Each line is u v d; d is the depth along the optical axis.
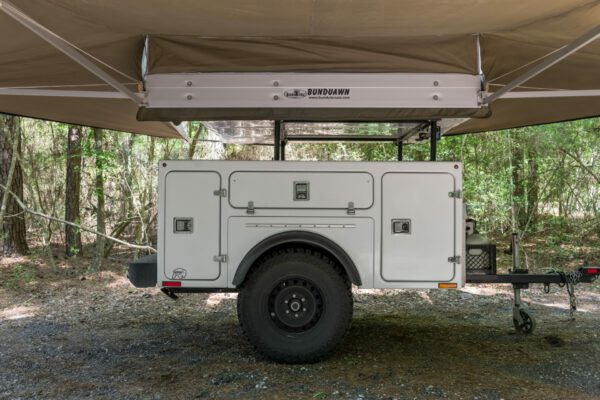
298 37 4.51
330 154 10.41
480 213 9.75
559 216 10.99
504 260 9.11
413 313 6.15
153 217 10.50
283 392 3.67
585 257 9.49
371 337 5.09
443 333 5.24
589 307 6.41
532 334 5.18
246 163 4.27
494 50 4.86
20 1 3.53
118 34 4.37
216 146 11.57
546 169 10.05
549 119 7.48
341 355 4.52
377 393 3.64
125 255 10.78
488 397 3.56
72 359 4.48
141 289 7.75
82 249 10.98
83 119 7.35
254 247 4.23
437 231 4.26
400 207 4.26
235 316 6.05
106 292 7.61
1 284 8.04
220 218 4.27
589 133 9.24
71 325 5.71
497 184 9.38
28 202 11.44
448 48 4.66
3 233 9.97
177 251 4.27
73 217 10.25
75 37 4.30
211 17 3.87
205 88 4.82
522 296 7.06
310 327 4.23
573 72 5.36
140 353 4.64
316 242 4.21
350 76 4.84
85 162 10.51
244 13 3.77
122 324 5.73
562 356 4.46
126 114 7.02
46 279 8.45
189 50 4.67
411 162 4.27
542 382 3.85
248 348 4.76
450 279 4.26
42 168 11.51
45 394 3.68
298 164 4.27
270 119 4.96
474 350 4.65
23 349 4.79
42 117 7.20
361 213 4.26
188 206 4.27
